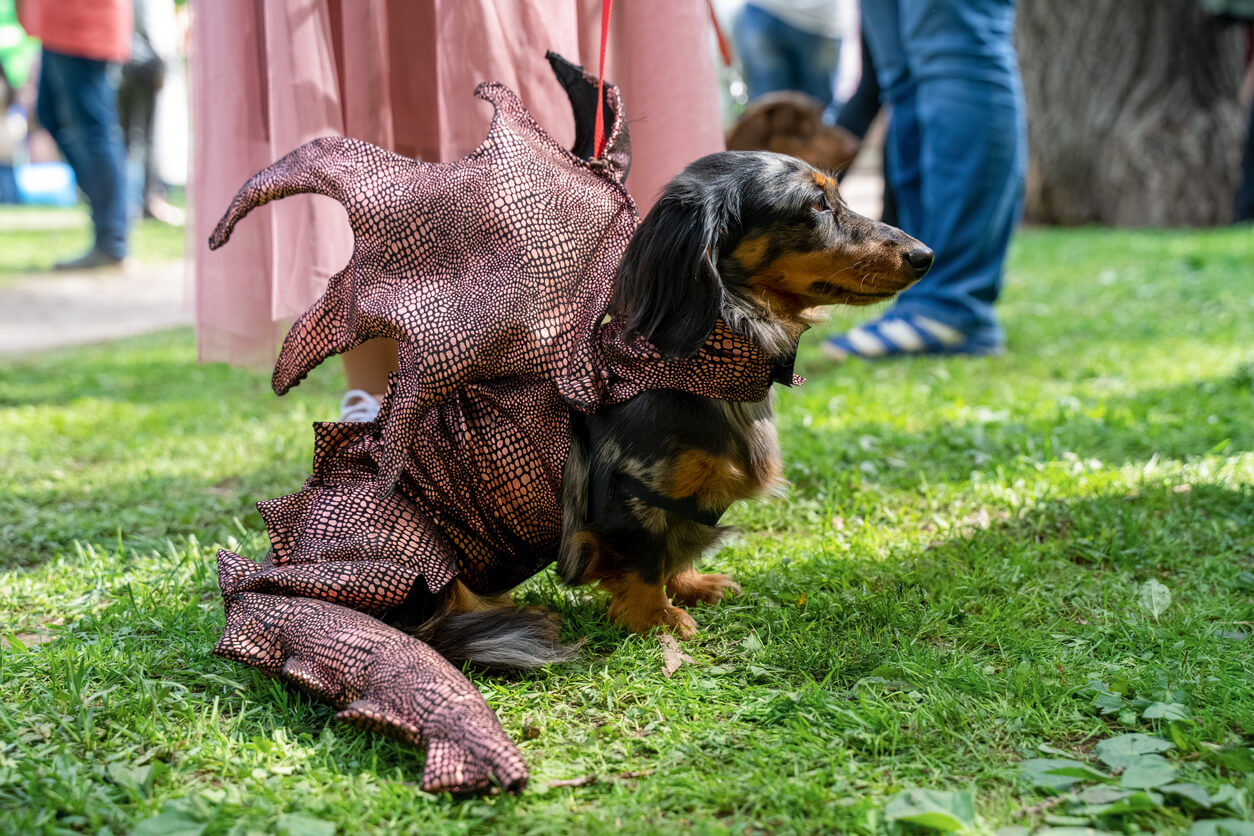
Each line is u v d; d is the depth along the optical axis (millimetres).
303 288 3600
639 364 2604
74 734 2258
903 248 2740
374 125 3594
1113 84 14000
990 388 5387
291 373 2773
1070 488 3703
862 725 2227
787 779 2047
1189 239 11555
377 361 4059
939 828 1842
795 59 9328
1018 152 6215
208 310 3777
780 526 3660
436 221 2609
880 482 4012
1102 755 2074
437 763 1998
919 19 6039
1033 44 14406
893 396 5277
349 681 2236
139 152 17891
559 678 2580
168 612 2916
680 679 2539
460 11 3379
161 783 2104
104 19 11195
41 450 4922
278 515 2697
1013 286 9305
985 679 2398
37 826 1910
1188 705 2283
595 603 3080
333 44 3566
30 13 11031
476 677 2588
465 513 2672
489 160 2635
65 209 21312
